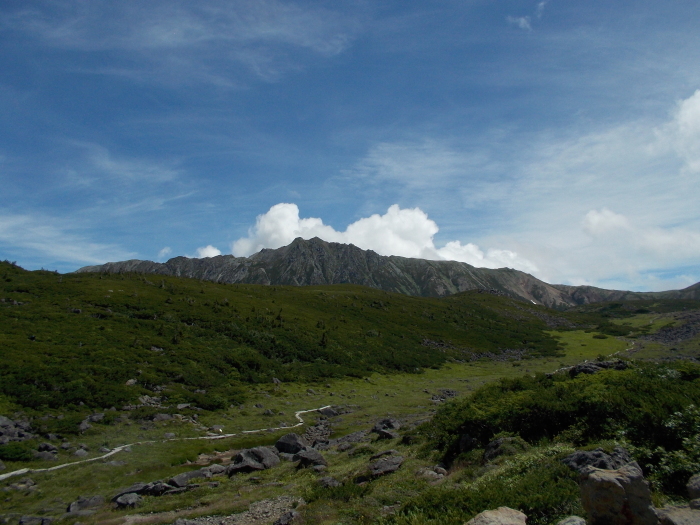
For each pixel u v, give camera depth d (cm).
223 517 1597
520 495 897
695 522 588
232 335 6194
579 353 8950
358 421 3947
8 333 4044
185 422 3491
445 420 2242
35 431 2766
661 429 1084
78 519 1761
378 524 1038
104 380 3694
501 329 11562
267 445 3198
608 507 635
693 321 11619
